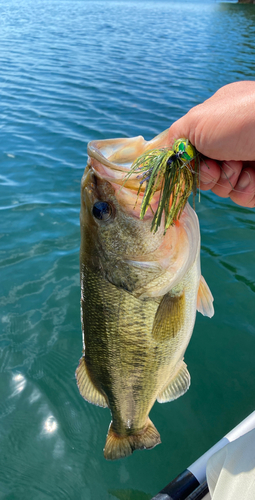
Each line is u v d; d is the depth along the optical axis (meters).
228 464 0.27
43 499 0.54
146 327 0.35
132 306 0.34
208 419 0.62
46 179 1.30
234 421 0.61
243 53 3.87
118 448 0.43
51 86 2.48
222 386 0.66
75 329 0.77
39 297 0.84
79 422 0.63
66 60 3.26
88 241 0.33
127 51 3.79
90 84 2.54
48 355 0.72
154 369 0.37
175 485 0.38
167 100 2.24
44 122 1.85
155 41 4.52
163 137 0.30
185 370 0.42
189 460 0.57
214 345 0.73
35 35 4.65
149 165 0.25
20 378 0.69
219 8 10.82
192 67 3.13
